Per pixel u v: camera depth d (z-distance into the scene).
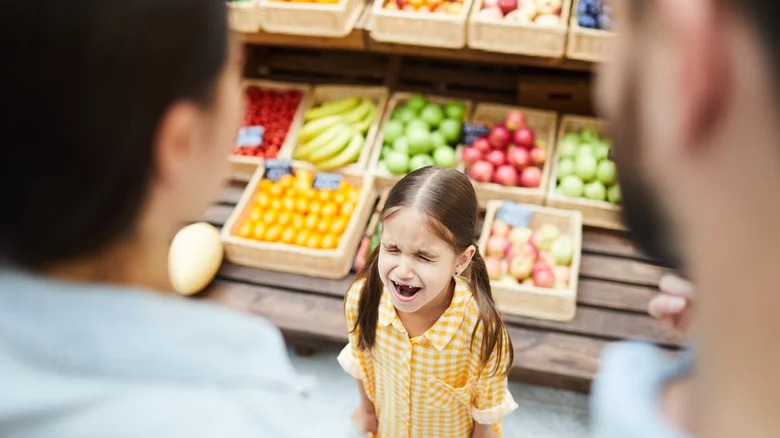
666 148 0.29
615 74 0.31
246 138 2.76
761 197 0.27
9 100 0.37
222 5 0.44
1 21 0.36
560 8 2.54
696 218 0.30
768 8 0.25
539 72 2.74
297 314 2.37
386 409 1.75
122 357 0.43
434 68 2.96
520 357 2.21
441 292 1.50
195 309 0.48
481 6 2.61
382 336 1.57
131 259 0.46
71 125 0.38
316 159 2.64
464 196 1.44
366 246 2.47
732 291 0.29
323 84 2.97
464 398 1.63
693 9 0.27
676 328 0.73
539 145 2.62
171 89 0.40
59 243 0.41
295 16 2.59
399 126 2.72
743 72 0.26
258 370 0.48
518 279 2.35
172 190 0.45
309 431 0.49
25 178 0.39
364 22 2.61
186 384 0.45
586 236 2.49
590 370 2.16
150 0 0.38
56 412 0.41
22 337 0.41
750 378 0.30
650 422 0.41
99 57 0.37
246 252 2.47
